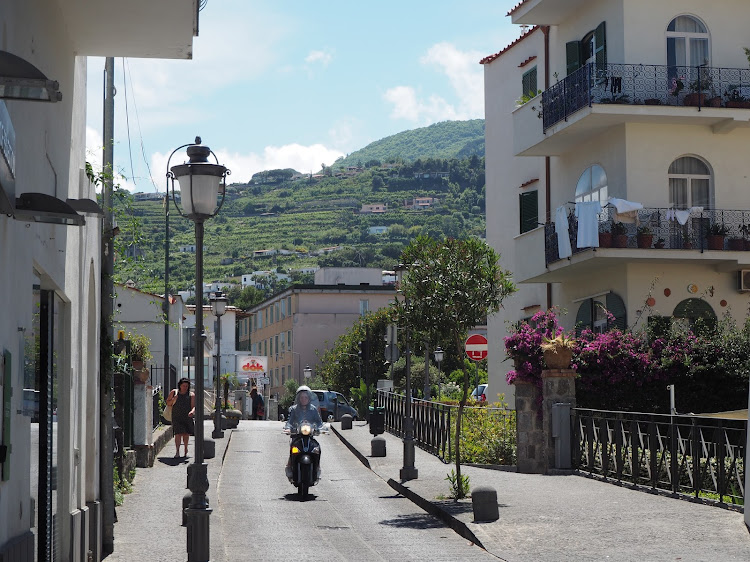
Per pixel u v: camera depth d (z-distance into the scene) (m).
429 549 13.48
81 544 11.46
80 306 11.80
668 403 22.69
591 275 28.86
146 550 13.20
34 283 8.77
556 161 31.14
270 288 183.50
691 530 13.06
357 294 93.06
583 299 29.12
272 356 100.62
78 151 11.84
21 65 5.66
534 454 20.75
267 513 17.59
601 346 22.84
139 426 22.66
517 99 35.00
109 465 13.36
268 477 23.23
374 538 14.69
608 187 27.84
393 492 20.39
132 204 14.27
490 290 17.72
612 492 17.05
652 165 26.97
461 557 12.66
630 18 27.11
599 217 26.53
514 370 21.38
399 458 25.77
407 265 17.89
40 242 8.69
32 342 8.47
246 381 73.50
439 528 15.48
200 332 11.24
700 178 27.23
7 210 6.45
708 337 23.69
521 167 35.00
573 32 30.11
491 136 37.91
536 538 13.23
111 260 13.73
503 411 23.81
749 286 26.70
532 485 18.34
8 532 7.19
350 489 21.05
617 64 26.86
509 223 36.34
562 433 20.34
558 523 14.15
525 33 34.69
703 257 26.12
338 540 14.55
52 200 7.22
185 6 10.28
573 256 26.94
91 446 12.82
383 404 36.56
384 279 111.75
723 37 27.44
